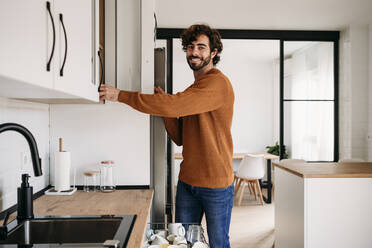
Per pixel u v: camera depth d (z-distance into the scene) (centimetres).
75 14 99
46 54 74
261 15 388
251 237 323
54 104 174
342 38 449
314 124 470
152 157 182
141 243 94
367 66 435
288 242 263
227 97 161
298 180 242
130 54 177
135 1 176
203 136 163
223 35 443
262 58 604
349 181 233
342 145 454
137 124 177
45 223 116
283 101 457
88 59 118
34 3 66
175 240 116
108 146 176
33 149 102
